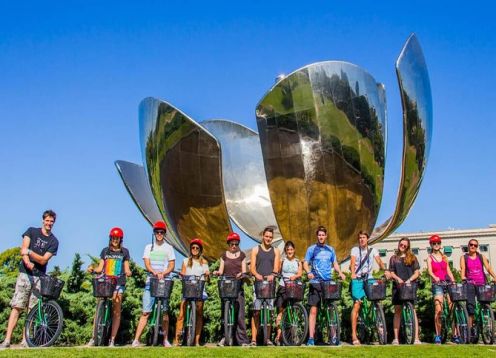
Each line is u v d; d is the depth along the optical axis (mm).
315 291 10617
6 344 9750
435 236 11656
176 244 15711
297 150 13555
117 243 10656
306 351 8625
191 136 13781
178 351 8531
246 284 12617
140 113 15609
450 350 9125
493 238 47312
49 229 10219
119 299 10523
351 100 13484
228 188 21297
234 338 10734
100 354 8086
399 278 11062
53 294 9883
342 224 13867
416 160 13820
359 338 11734
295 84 13273
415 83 13656
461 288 11211
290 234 14195
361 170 13648
